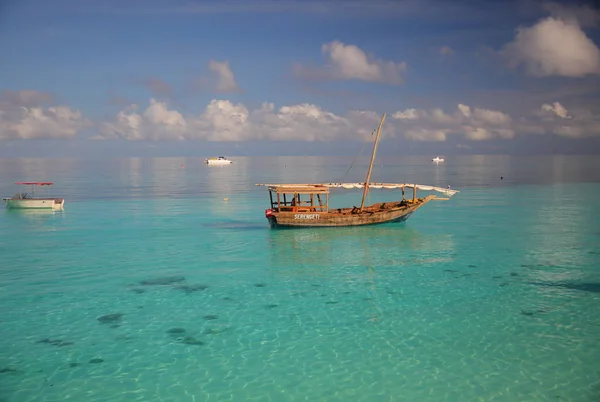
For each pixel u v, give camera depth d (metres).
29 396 15.34
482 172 159.62
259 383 16.14
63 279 27.89
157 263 31.61
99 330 20.45
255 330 20.39
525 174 139.50
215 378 16.48
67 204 65.81
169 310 22.80
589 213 53.72
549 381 15.95
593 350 18.08
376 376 16.47
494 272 28.77
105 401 15.09
